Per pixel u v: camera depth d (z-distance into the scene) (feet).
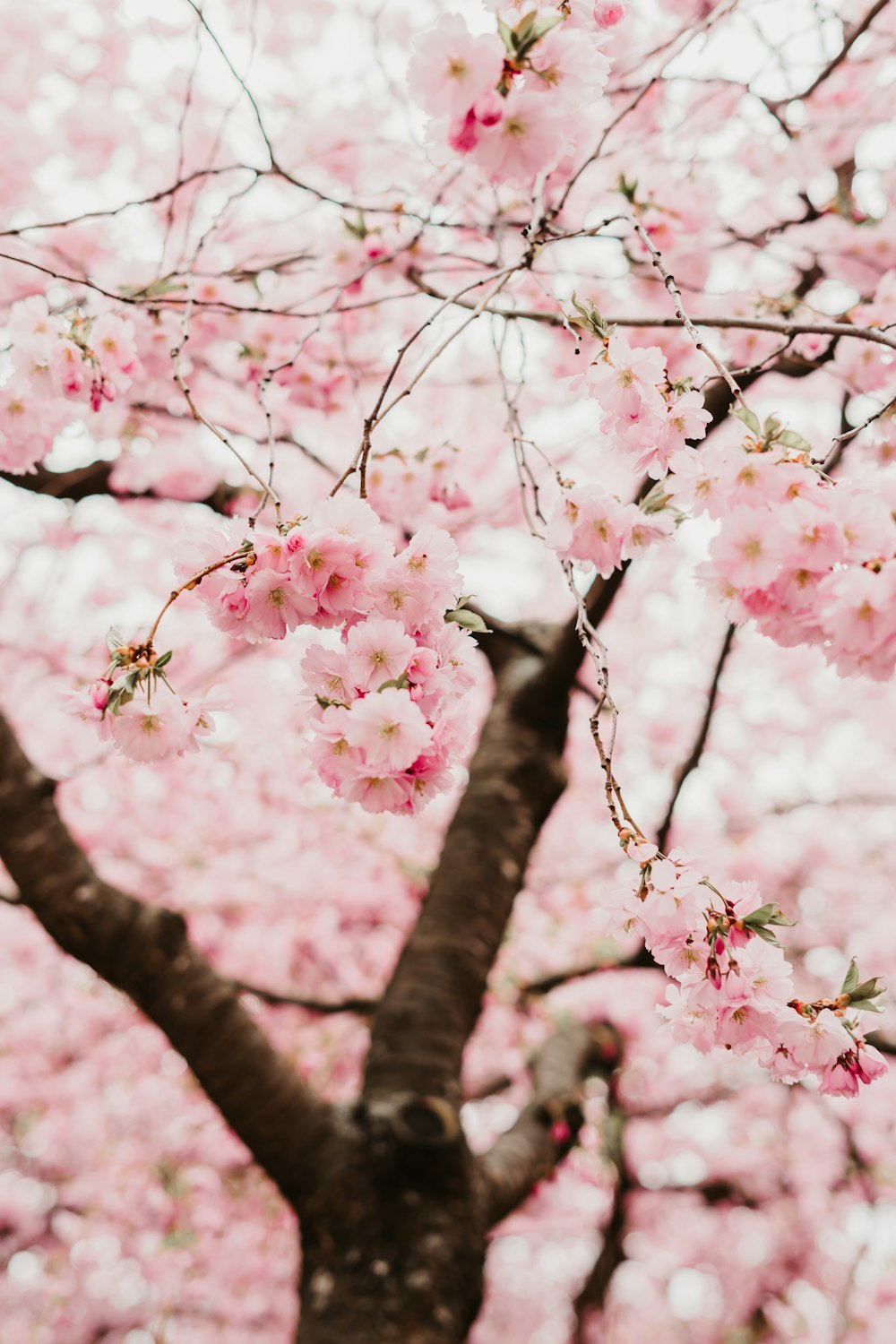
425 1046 11.19
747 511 4.02
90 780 22.22
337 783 4.30
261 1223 23.66
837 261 10.82
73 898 10.60
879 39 10.16
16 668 21.13
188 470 13.61
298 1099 10.61
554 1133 13.70
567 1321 30.27
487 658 14.80
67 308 8.16
